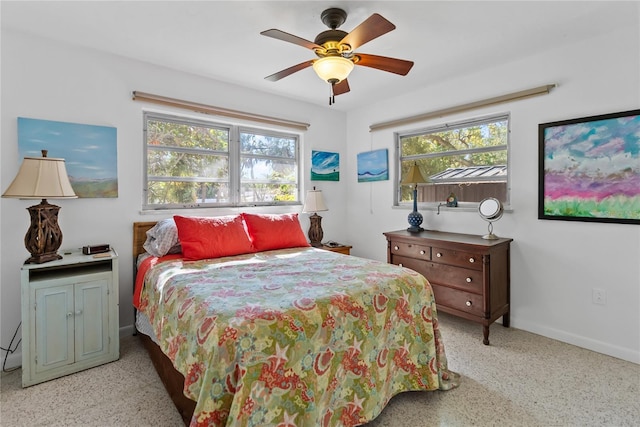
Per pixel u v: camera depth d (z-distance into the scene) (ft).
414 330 6.02
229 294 5.23
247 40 7.81
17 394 6.08
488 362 7.27
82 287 6.93
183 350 4.65
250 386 3.90
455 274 8.98
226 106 10.67
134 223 8.96
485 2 6.25
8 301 7.29
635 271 7.24
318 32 7.38
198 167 10.44
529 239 8.90
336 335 4.81
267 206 11.94
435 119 11.00
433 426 5.20
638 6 6.38
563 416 5.41
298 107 12.64
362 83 10.82
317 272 6.61
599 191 7.66
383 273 6.41
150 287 7.06
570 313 8.21
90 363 7.02
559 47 8.20
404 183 11.07
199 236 8.24
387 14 6.63
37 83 7.57
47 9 6.48
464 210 10.36
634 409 5.59
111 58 8.56
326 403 4.56
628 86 7.22
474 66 9.41
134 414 5.52
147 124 9.49
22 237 7.45
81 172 8.14
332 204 13.94
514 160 9.14
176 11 6.57
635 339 7.27
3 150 7.22
